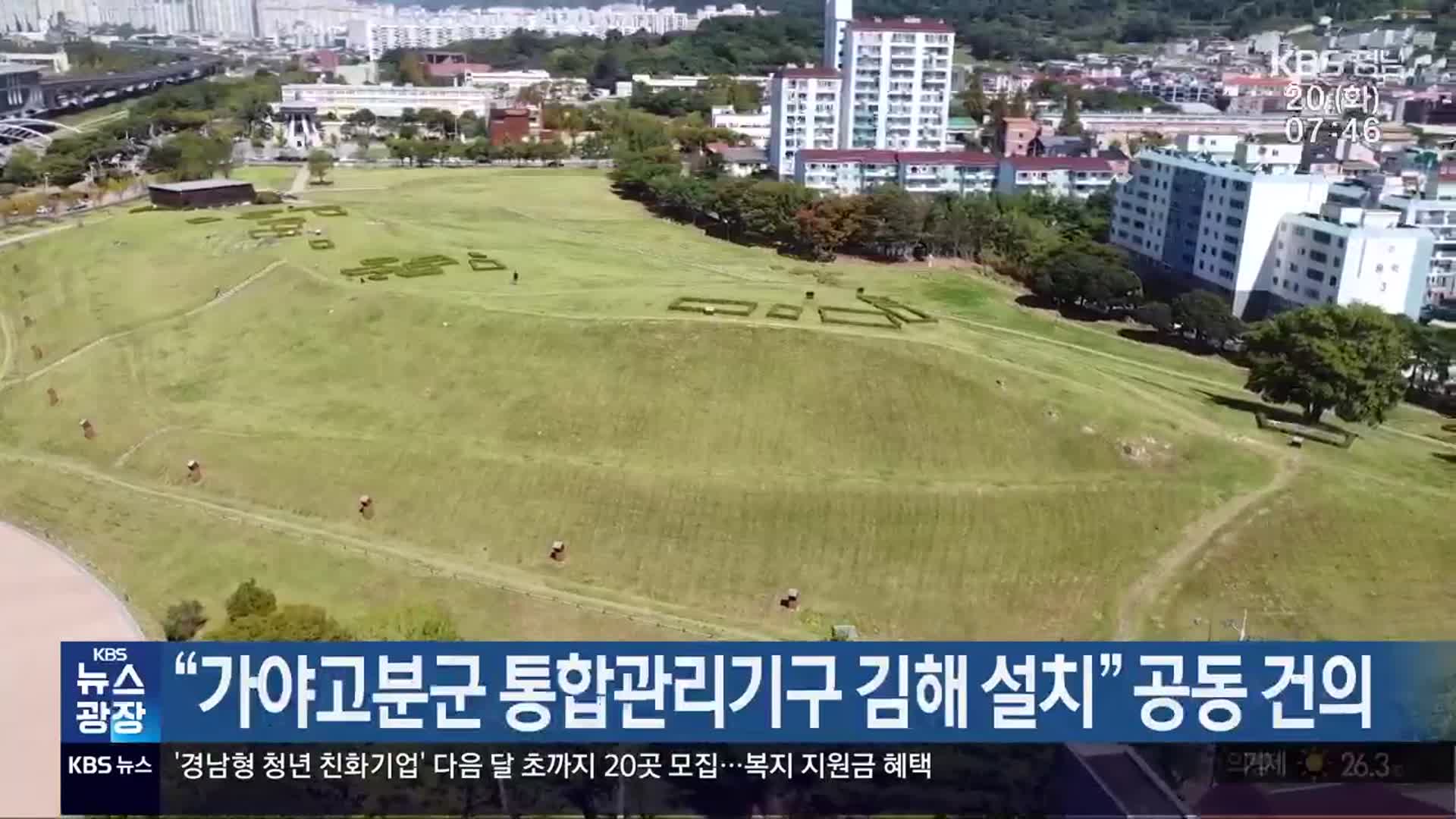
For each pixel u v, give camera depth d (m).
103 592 81.69
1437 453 110.94
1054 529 89.06
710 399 104.69
